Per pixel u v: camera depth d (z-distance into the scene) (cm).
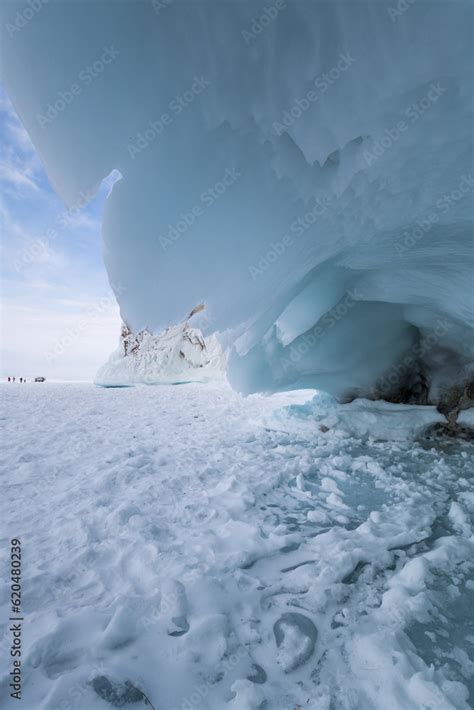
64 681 134
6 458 449
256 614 179
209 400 1159
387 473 391
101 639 154
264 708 130
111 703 130
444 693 131
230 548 236
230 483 343
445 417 576
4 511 297
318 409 650
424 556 219
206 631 162
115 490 338
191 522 275
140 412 865
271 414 692
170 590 183
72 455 462
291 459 440
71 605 183
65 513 290
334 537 246
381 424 561
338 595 187
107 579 205
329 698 132
